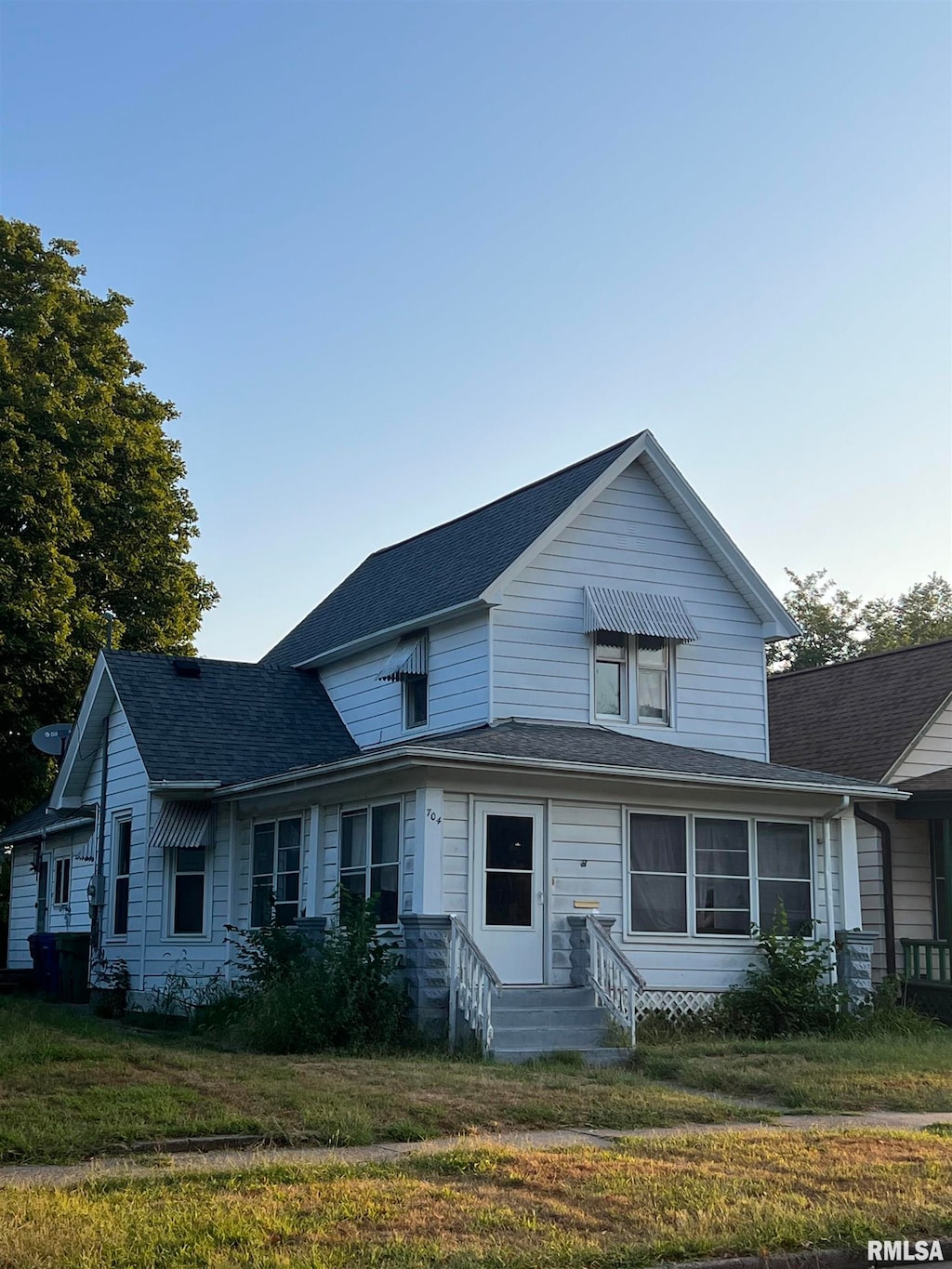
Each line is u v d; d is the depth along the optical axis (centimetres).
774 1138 1088
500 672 2200
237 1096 1201
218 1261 702
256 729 2450
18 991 2852
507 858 1856
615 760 1905
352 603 2817
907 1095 1351
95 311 3412
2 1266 688
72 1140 1017
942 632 5238
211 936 2234
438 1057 1598
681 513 2430
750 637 2481
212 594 3744
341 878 1991
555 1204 850
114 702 2533
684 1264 745
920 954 2331
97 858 2525
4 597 2797
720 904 2012
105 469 3247
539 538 2247
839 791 2039
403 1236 769
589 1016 1742
